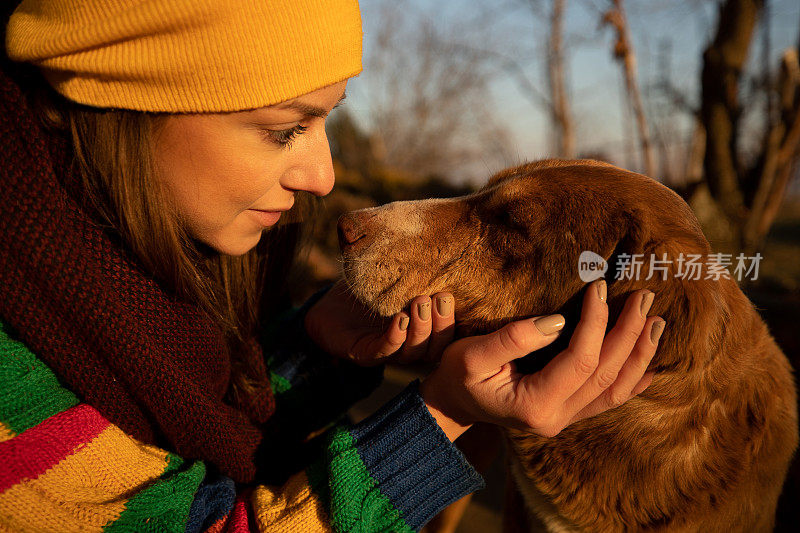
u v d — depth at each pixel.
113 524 1.16
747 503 1.88
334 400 1.92
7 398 1.15
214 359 1.53
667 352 1.64
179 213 1.33
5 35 1.26
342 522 1.29
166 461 1.37
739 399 1.83
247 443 1.61
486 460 2.48
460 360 1.45
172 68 1.11
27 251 1.16
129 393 1.31
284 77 1.15
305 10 1.14
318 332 1.94
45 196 1.18
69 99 1.20
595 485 1.84
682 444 1.77
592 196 1.84
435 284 1.96
